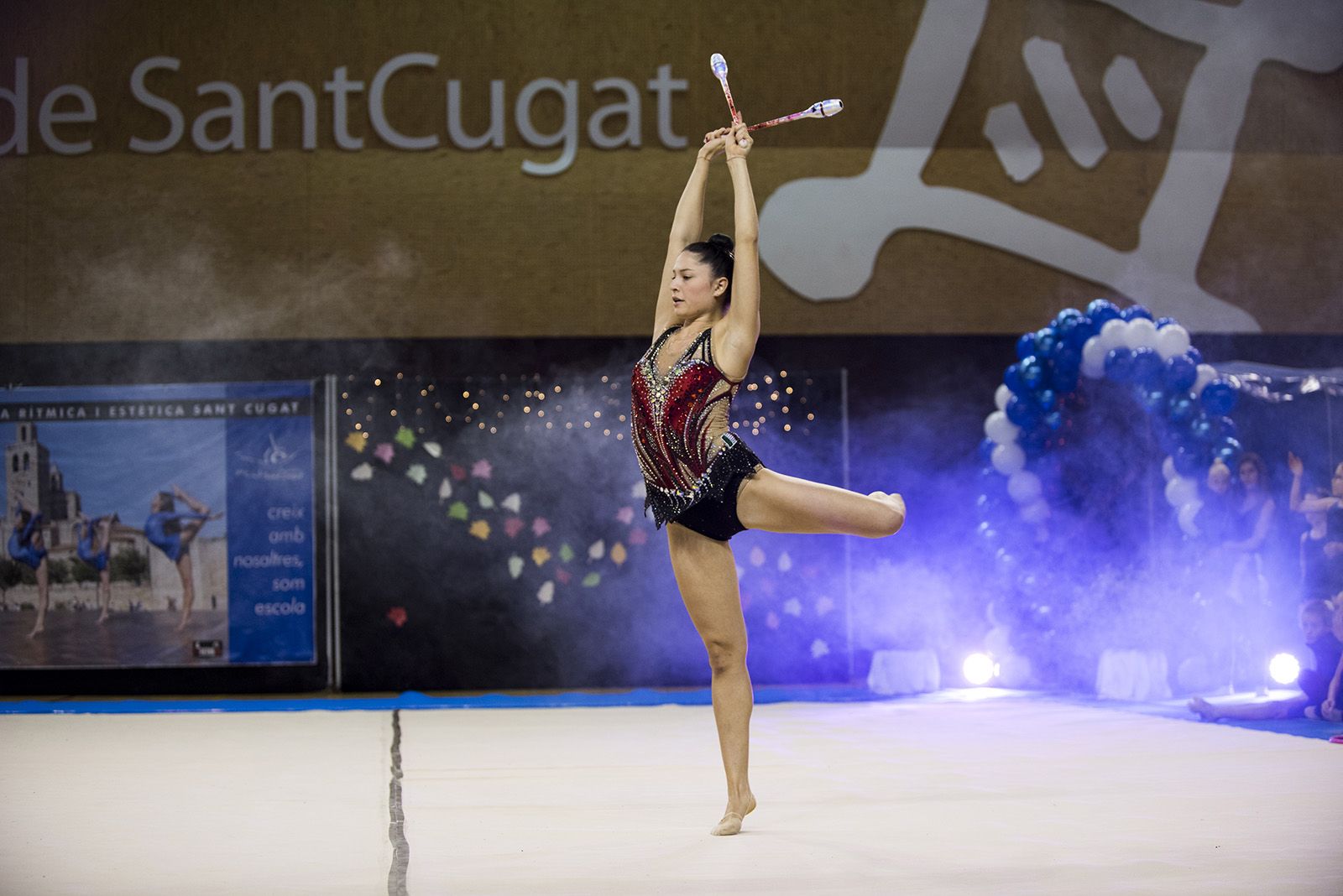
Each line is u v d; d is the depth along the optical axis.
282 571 13.45
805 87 14.01
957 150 14.08
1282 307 14.21
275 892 4.20
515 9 13.95
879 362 13.90
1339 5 14.34
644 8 13.98
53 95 13.66
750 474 5.17
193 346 13.59
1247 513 11.59
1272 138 14.30
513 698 12.41
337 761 7.92
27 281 13.56
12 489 13.38
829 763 7.59
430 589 13.52
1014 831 5.22
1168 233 14.13
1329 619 9.72
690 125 13.98
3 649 13.23
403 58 13.84
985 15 14.16
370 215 13.77
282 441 13.55
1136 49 14.23
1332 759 7.55
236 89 13.75
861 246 13.93
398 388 13.64
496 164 13.88
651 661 13.59
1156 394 11.18
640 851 4.84
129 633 13.31
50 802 6.31
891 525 5.14
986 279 14.02
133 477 13.44
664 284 5.71
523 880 4.31
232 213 13.70
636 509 13.68
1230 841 5.00
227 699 12.91
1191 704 9.98
